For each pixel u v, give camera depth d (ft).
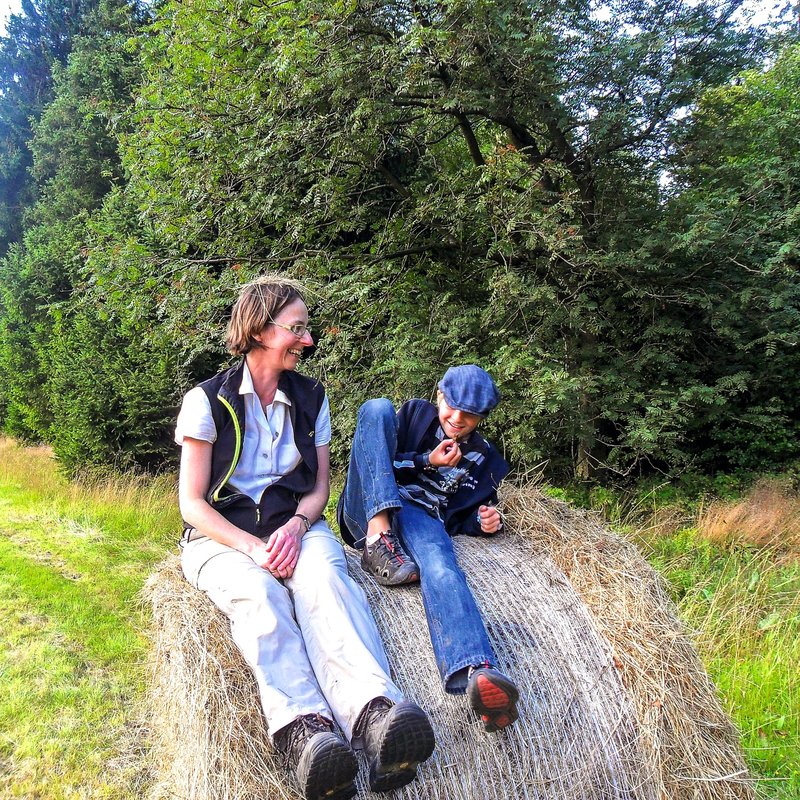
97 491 27.71
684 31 23.81
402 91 21.49
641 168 26.78
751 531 20.17
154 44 28.58
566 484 27.07
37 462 36.88
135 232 33.04
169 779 7.72
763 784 9.02
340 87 21.68
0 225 69.00
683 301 24.45
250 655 6.28
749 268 24.06
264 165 22.90
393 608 7.55
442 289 26.32
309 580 6.81
